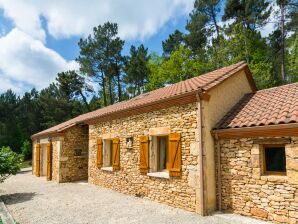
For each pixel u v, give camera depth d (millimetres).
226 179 7363
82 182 13859
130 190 10203
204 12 29109
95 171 12914
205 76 11242
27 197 10195
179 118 8164
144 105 9227
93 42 32875
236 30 23562
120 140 10984
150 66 30922
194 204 7449
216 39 26828
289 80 22562
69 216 7312
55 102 33188
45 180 15508
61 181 14055
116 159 11039
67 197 10023
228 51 23391
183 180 7875
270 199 6336
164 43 32531
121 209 8016
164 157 9359
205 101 7652
